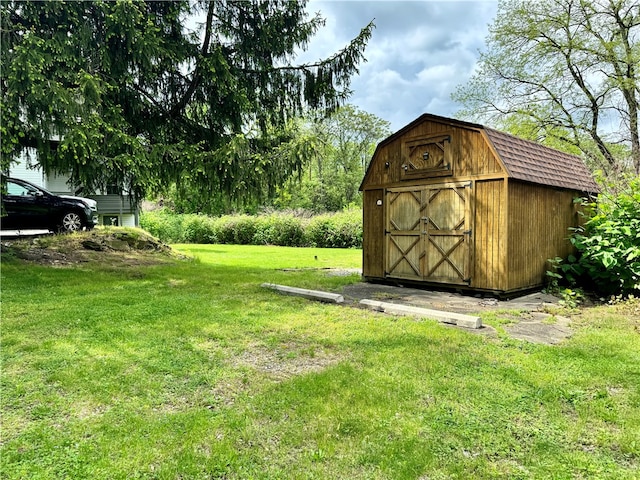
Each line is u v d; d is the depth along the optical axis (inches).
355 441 92.7
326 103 387.5
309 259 553.3
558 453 89.0
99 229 452.1
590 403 111.1
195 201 416.8
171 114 375.9
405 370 131.6
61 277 287.3
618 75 586.2
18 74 248.5
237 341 161.9
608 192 320.8
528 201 273.6
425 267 297.7
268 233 909.2
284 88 382.0
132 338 160.9
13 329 167.0
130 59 310.5
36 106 263.1
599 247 261.1
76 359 138.1
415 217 305.6
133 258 406.6
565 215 315.0
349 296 265.4
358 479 80.4
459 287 278.2
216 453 87.9
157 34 321.4
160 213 1037.8
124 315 193.2
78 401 110.3
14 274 282.7
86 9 283.9
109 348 149.3
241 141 328.2
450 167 283.3
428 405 109.2
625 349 154.5
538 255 285.3
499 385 121.2
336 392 115.8
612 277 263.9
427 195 297.7
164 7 328.8
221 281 309.1
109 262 370.9
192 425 98.7
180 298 237.1
